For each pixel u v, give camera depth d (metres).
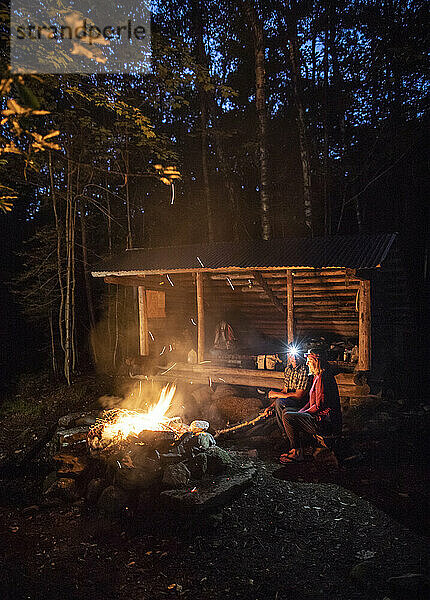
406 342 8.73
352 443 6.07
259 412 7.29
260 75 11.52
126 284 9.15
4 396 10.90
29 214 14.95
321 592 3.24
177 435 5.30
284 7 12.05
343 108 12.95
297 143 14.23
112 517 4.46
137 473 4.48
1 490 5.64
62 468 5.14
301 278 7.93
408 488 4.81
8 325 15.06
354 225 14.60
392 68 11.99
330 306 8.59
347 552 3.73
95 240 13.87
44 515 4.70
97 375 10.91
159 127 14.12
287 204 14.59
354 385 7.10
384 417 6.58
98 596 3.31
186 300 10.71
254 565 3.59
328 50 12.73
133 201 13.95
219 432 6.56
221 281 9.26
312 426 5.48
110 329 13.12
